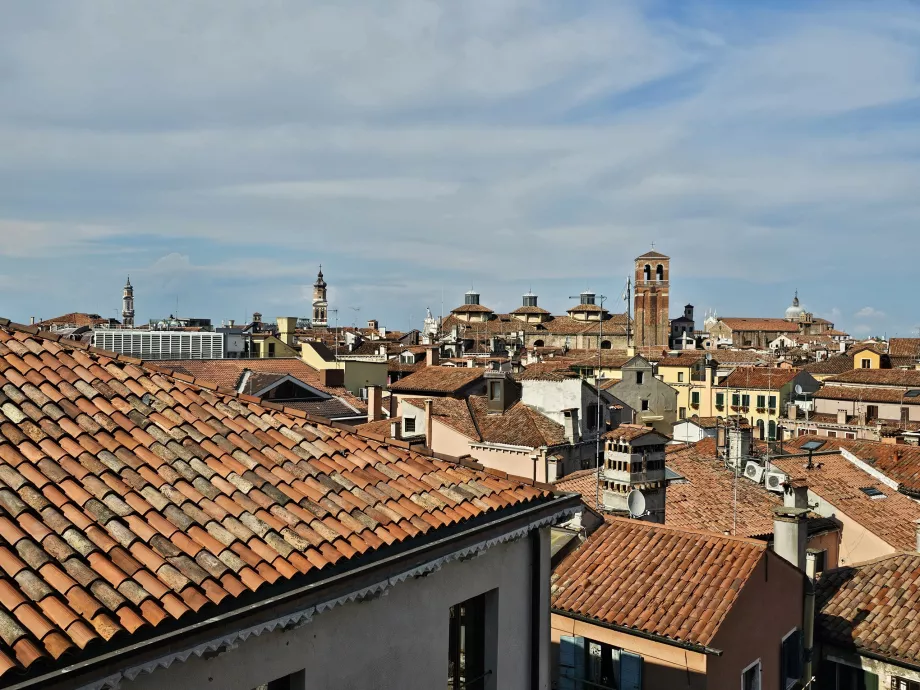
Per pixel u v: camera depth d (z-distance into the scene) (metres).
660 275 155.00
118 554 8.02
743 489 30.17
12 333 11.35
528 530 12.09
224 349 69.50
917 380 80.00
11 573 7.38
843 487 30.97
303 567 8.75
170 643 7.32
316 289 166.25
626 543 20.16
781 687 18.92
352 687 9.66
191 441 10.41
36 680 6.39
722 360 119.75
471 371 56.78
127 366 11.72
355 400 49.38
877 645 19.66
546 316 154.88
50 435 9.53
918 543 24.38
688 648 16.33
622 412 56.06
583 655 18.09
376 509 10.36
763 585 18.36
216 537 8.82
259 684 8.55
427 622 10.73
